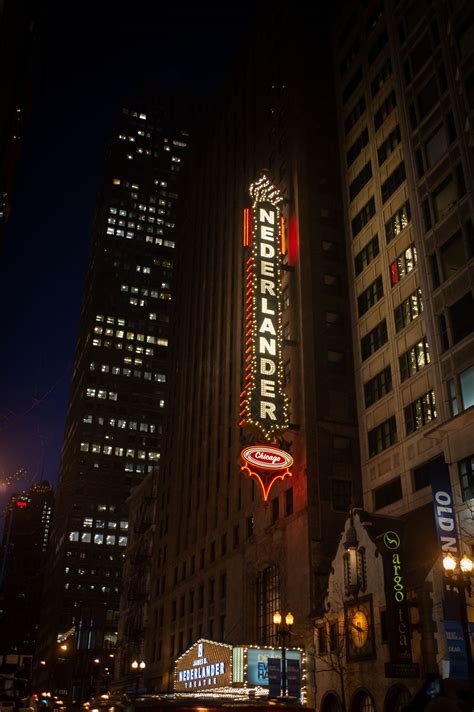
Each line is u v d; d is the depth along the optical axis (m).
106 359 170.50
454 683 7.62
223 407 71.69
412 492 44.19
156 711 15.16
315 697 40.25
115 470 159.62
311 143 64.94
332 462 50.53
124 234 187.25
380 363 51.34
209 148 99.62
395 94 55.97
